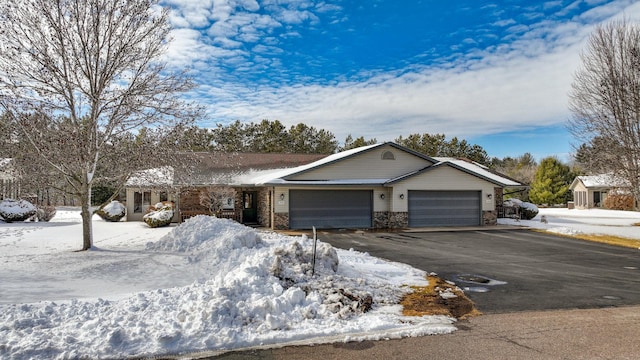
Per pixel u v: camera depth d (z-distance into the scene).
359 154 23.28
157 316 6.12
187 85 15.77
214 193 22.84
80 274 8.94
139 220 24.56
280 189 21.80
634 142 20.52
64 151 11.14
